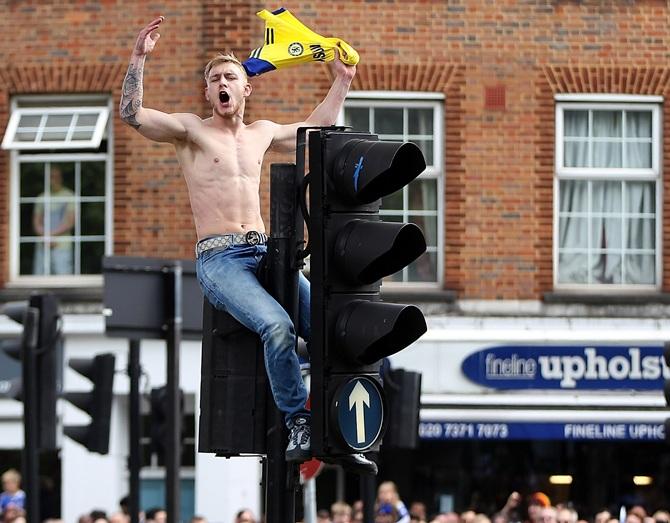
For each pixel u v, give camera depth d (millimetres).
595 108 56219
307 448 20031
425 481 57188
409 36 55500
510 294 56000
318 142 19766
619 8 56000
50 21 56312
